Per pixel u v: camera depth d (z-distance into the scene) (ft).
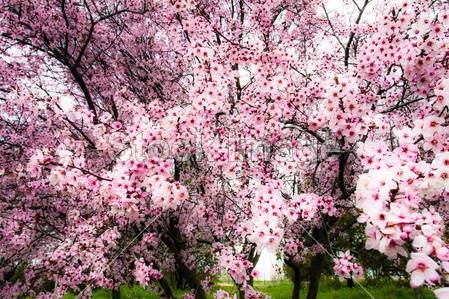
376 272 34.91
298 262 25.35
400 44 14.29
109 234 17.83
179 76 27.09
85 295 18.71
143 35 27.81
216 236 21.15
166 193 12.35
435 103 11.07
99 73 27.94
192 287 22.59
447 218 15.84
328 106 13.07
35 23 24.25
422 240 6.78
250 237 10.05
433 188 8.07
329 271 35.88
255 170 17.94
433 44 13.39
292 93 16.69
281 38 27.68
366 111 13.33
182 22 18.85
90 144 18.12
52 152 15.10
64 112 18.19
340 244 27.14
